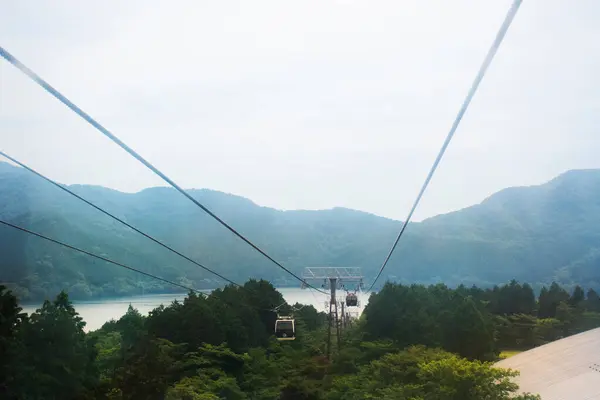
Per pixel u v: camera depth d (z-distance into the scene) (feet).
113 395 164.66
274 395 216.54
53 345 153.17
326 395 212.23
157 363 172.86
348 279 341.82
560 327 333.01
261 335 319.27
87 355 165.68
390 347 248.32
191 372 216.13
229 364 240.94
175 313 265.34
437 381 140.67
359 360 250.98
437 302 305.73
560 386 151.02
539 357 182.50
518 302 377.09
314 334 355.56
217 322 262.06
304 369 253.44
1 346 139.23
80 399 156.56
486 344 232.12
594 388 144.77
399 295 293.43
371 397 174.19
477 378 126.11
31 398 137.69
